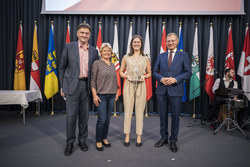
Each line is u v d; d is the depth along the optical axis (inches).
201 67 157.2
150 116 150.2
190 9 152.0
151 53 156.0
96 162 65.8
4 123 121.1
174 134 76.5
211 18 155.1
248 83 143.7
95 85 73.4
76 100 72.5
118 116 148.3
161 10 153.0
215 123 117.6
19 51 154.3
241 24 151.6
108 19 160.9
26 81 163.0
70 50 70.5
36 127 111.6
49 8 155.6
